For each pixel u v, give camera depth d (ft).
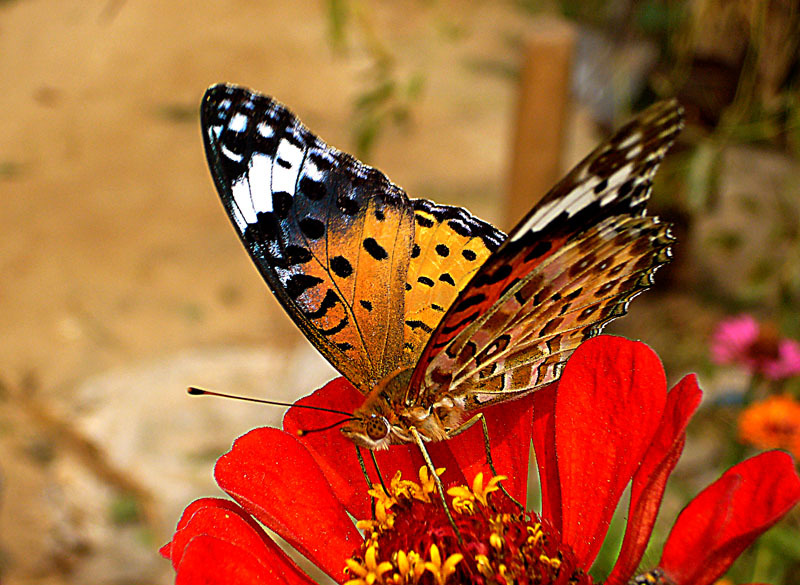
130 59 5.10
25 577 2.21
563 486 1.02
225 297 3.12
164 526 2.15
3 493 2.34
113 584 2.15
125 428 2.35
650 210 2.45
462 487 1.02
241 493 1.01
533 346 1.04
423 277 1.06
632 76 2.30
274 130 1.05
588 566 1.01
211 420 2.37
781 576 1.36
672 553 0.96
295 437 1.05
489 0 5.49
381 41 4.96
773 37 1.81
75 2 5.87
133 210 3.71
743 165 2.82
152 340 2.89
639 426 1.00
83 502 2.27
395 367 1.06
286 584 0.99
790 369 1.63
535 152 2.27
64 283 3.22
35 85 4.91
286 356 2.66
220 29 5.37
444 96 4.37
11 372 2.73
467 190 3.61
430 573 1.00
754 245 2.69
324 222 1.05
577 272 1.02
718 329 1.72
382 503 1.02
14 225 3.62
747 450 1.68
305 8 5.59
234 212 1.04
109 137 4.33
